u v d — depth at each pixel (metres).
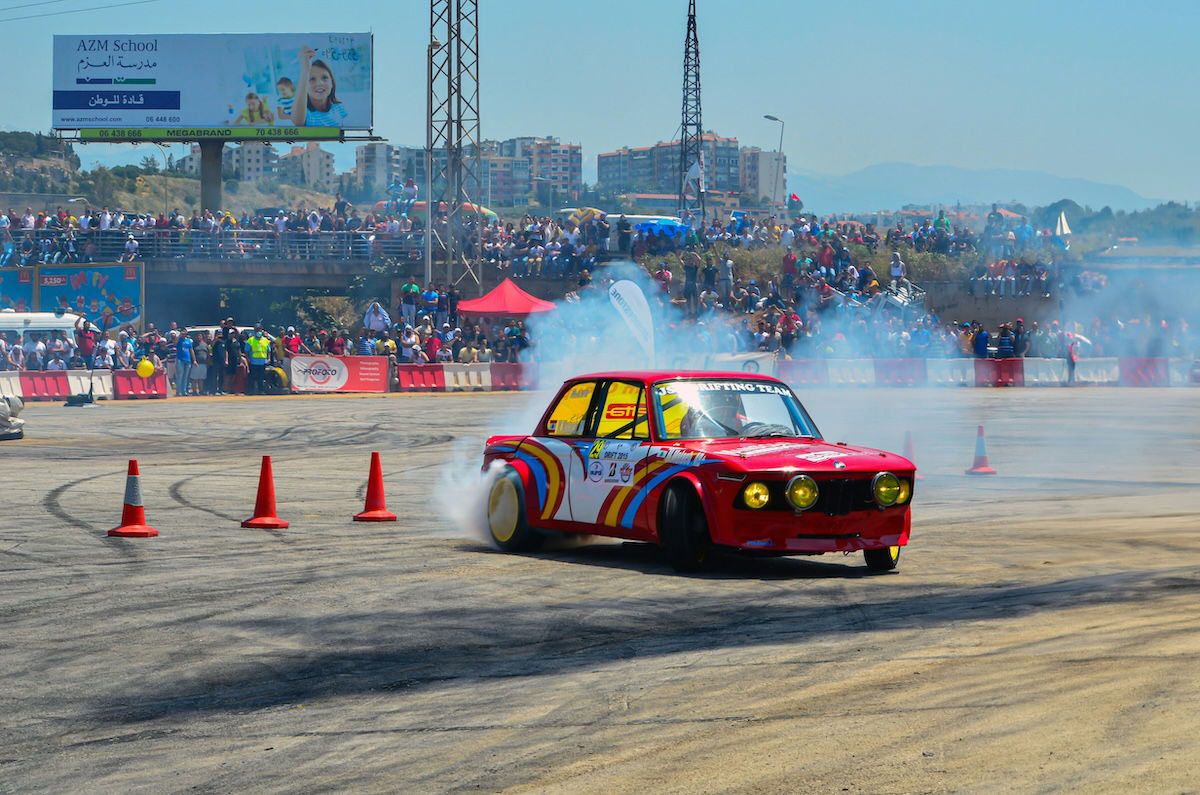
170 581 11.12
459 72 57.03
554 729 6.61
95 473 20.42
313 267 59.47
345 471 21.38
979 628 8.73
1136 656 7.54
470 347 47.50
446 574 11.43
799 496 10.80
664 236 59.41
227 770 6.11
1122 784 5.35
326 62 62.62
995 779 5.50
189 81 62.75
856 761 5.85
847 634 8.70
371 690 7.50
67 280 53.94
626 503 11.76
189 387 41.66
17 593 10.59
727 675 7.62
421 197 95.06
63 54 62.66
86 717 7.05
